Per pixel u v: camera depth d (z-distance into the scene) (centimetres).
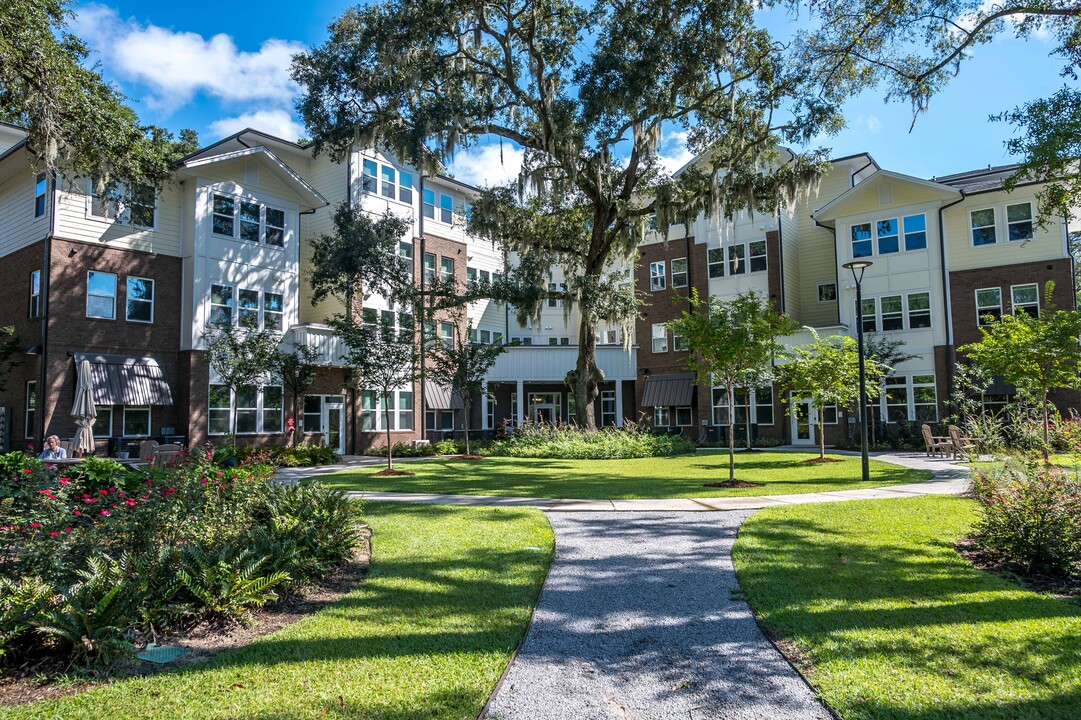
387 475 1677
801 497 1168
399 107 2069
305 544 680
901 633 514
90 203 2162
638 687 441
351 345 1900
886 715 389
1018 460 810
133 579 523
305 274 2909
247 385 2173
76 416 2003
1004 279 2711
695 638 527
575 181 2197
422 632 528
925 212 2834
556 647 512
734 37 1969
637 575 699
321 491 866
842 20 1623
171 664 465
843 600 596
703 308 3192
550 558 762
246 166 2509
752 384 1858
